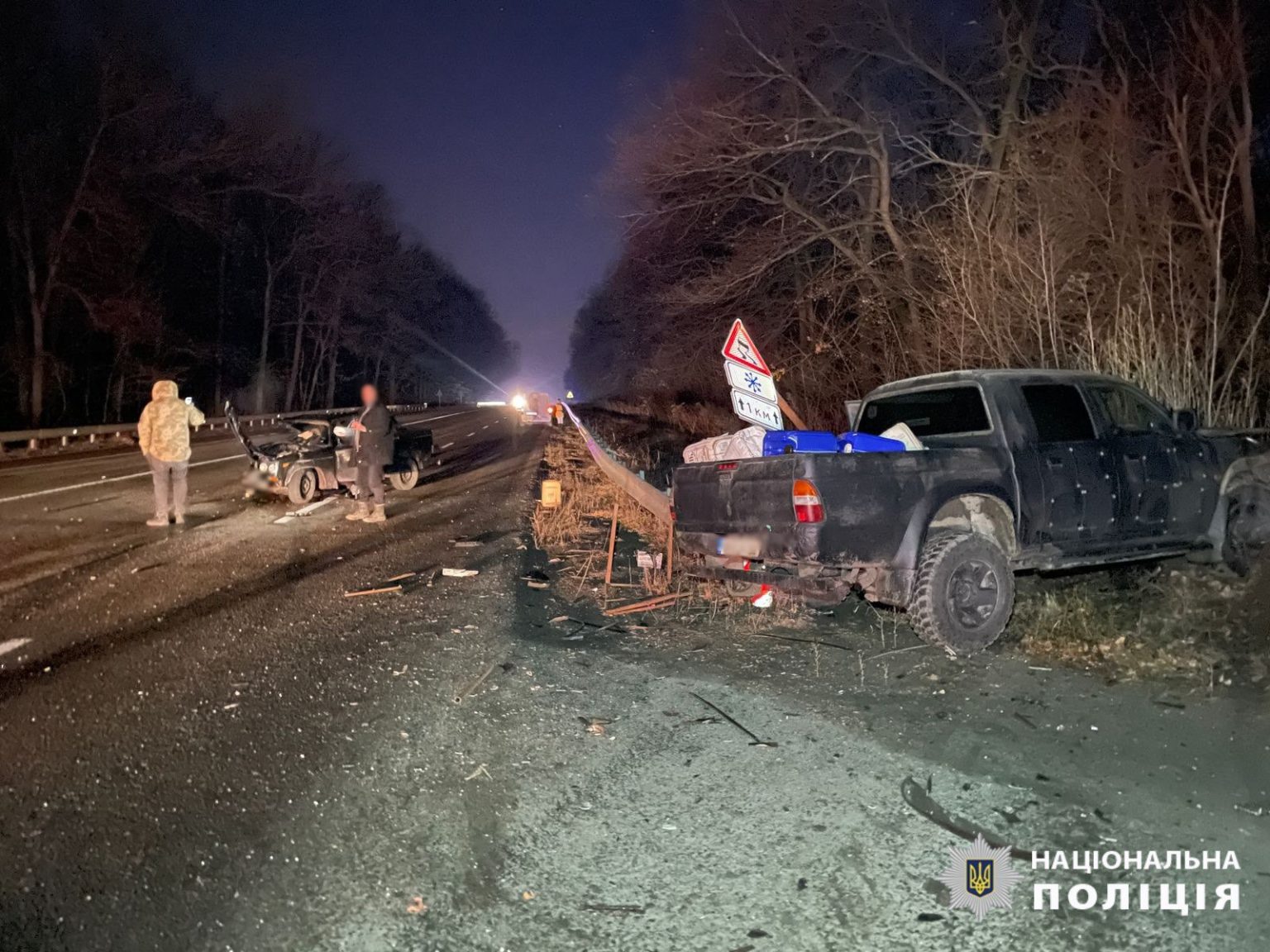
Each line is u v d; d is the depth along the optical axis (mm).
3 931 3414
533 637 7145
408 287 75438
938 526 6836
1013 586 6586
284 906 3564
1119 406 7961
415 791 4508
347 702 5723
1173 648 6238
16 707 5648
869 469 6344
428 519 13469
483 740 5113
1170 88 14664
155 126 36500
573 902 3588
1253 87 16234
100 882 3729
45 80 33812
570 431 38750
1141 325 10820
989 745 4910
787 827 4121
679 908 3539
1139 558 7605
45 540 11680
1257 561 7832
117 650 6809
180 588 8891
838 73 21781
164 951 3305
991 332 13406
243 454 26359
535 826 4160
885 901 3564
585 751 4961
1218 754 4684
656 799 4406
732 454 7480
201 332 53469
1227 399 10812
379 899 3607
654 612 7922
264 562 10211
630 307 40750
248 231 55031
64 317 40031
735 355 8758
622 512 13688
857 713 5434
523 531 12320
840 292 23078
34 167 33969
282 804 4371
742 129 22250
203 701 5738
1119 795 4328
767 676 6141
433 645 6941
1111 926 3389
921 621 6375
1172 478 7637
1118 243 13344
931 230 16453
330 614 7891
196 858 3900
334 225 57375
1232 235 14469
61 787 4551
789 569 6695
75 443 31516
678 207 23375
